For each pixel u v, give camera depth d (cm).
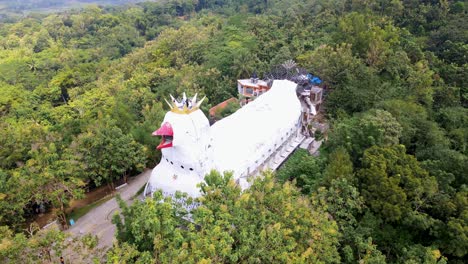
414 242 2977
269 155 3922
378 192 2955
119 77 7756
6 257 2389
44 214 3541
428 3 7700
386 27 6575
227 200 2373
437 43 6869
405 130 4131
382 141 3794
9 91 7275
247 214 2280
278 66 5831
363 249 2639
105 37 13338
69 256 2838
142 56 9362
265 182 2594
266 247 2152
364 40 5959
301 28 7981
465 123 4662
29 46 12475
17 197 3017
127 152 3659
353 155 3712
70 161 3344
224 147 3425
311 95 5069
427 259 2511
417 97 5012
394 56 5681
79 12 17325
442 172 3238
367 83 5088
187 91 5522
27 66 9788
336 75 5312
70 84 8244
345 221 2859
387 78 5550
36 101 7262
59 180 3198
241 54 6406
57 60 10569
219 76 6328
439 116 4856
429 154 3800
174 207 2478
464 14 7288
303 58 6153
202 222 2256
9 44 12719
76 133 4016
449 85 5616
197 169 3039
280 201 2459
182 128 2927
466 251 2653
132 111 5203
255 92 5634
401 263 2709
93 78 8588
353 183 3144
